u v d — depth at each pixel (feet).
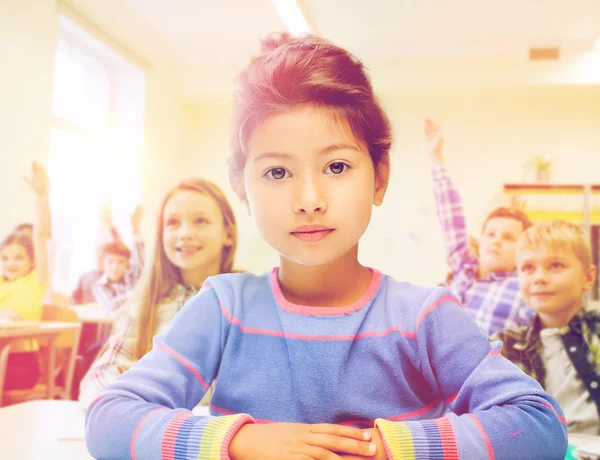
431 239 15.06
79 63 13.57
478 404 1.51
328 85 1.44
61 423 2.41
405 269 15.06
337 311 1.70
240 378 1.71
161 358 1.68
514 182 14.85
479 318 8.41
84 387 3.45
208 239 3.84
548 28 12.93
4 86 9.91
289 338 1.69
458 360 1.59
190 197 3.82
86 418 1.58
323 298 1.74
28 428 2.32
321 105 1.45
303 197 1.44
